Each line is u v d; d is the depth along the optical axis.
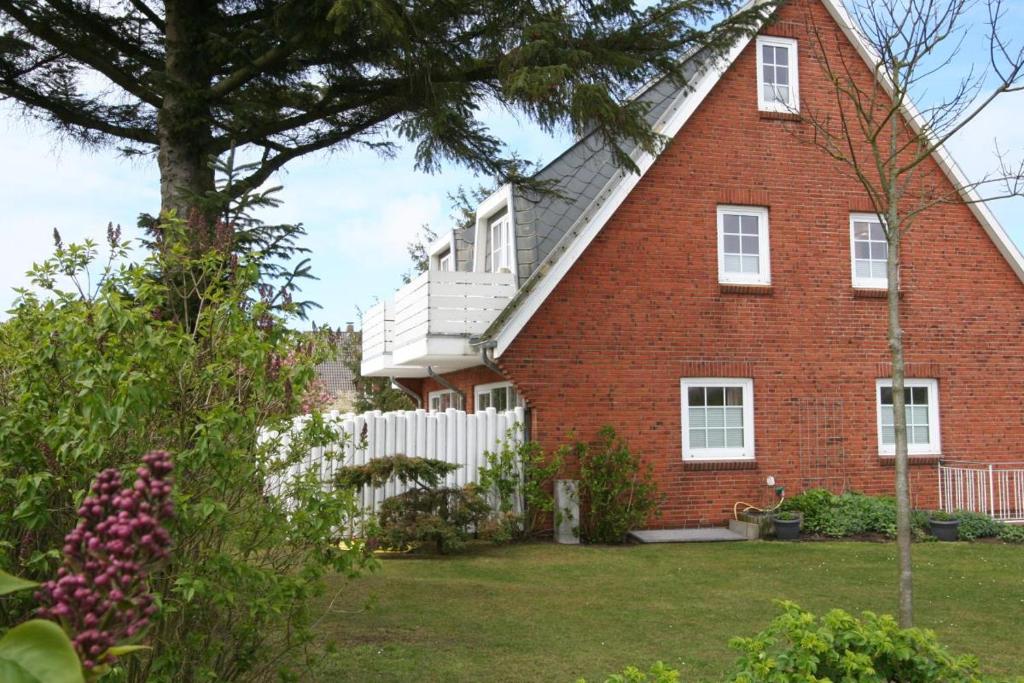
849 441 16.89
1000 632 8.68
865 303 17.23
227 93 10.69
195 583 4.53
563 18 10.40
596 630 8.59
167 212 6.13
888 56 8.73
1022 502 17.42
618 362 15.83
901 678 4.77
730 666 7.35
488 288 16.02
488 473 14.62
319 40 9.91
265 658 5.86
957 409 17.64
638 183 16.20
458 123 11.04
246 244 8.89
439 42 10.40
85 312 5.00
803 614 4.94
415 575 11.43
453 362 17.81
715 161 16.66
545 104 9.98
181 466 4.78
